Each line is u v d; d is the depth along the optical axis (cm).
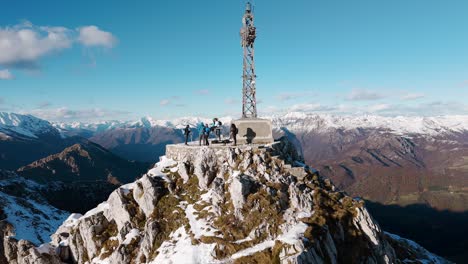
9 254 5094
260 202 3756
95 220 4384
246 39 5519
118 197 4366
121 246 3819
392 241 5625
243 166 4275
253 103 5606
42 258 4122
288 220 3628
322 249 3344
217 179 4216
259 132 5219
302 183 4172
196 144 5469
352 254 3622
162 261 3419
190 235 3644
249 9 5538
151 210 4194
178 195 4356
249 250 3300
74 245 4338
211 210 3928
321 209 3831
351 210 3988
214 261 3231
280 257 3127
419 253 5628
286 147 5109
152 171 4775
